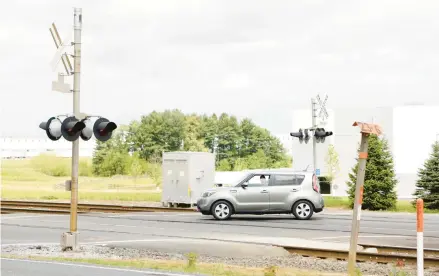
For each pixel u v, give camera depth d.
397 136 62.44
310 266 15.02
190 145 157.88
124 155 125.56
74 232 16.41
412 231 22.48
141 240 19.03
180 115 155.62
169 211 30.94
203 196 25.80
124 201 42.81
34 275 11.49
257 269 13.62
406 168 62.28
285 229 22.28
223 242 18.59
